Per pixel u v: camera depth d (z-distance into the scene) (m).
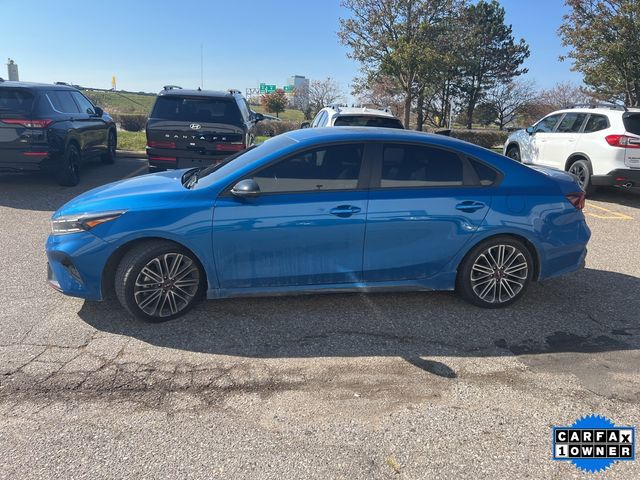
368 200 4.00
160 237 3.79
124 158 13.06
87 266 3.79
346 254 4.04
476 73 38.56
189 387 3.19
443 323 4.14
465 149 4.24
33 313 4.08
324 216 3.92
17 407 2.94
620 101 19.11
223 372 3.36
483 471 2.56
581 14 14.91
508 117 40.97
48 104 8.40
